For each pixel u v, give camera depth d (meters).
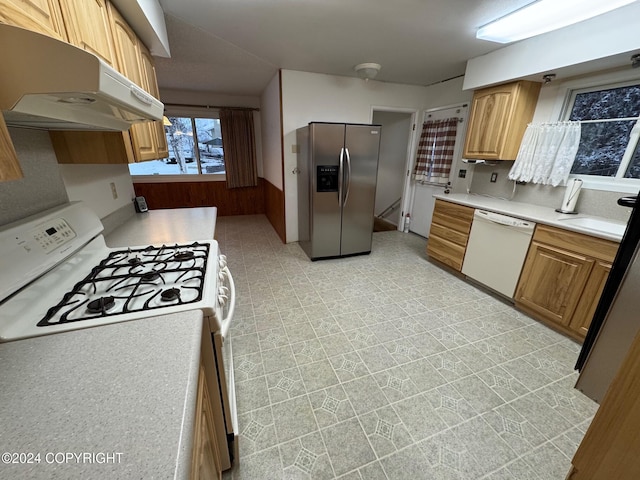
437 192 3.92
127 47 1.47
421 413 1.39
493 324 2.12
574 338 1.95
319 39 2.34
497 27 2.01
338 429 1.31
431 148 3.91
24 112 0.67
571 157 2.25
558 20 1.87
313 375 1.62
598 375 0.85
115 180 1.95
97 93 0.62
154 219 2.06
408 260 3.36
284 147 3.50
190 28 2.14
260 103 4.93
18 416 0.48
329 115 3.57
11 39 0.55
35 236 0.86
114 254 1.21
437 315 2.23
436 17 1.93
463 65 2.94
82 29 1.02
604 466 0.56
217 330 0.86
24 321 0.73
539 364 1.72
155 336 0.69
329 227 3.25
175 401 0.51
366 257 3.45
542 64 2.14
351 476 1.12
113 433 0.45
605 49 1.78
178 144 4.85
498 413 1.40
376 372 1.65
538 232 2.07
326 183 3.08
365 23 2.03
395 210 4.95
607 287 0.80
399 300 2.45
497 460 1.19
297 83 3.32
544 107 2.47
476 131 2.81
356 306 2.35
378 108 3.79
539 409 1.42
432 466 1.16
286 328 2.05
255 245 3.85
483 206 2.50
